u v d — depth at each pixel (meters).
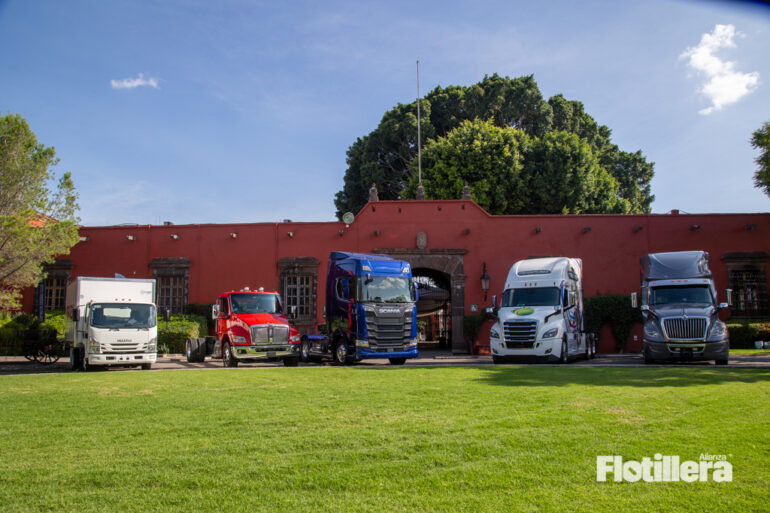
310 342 20.09
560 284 18.09
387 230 25.52
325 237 25.69
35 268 22.38
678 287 17.33
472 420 7.06
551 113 44.50
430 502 4.30
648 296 17.59
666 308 16.77
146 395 9.75
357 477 4.88
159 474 5.01
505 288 18.92
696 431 6.32
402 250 25.14
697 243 24.80
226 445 5.98
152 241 26.33
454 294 25.12
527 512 4.09
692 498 4.32
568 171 35.41
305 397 9.30
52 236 21.80
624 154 49.47
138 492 4.56
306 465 5.23
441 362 19.27
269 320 17.61
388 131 43.66
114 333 16.14
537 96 43.84
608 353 24.28
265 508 4.20
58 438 6.37
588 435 6.18
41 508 4.23
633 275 24.95
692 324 15.80
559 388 9.84
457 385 10.54
